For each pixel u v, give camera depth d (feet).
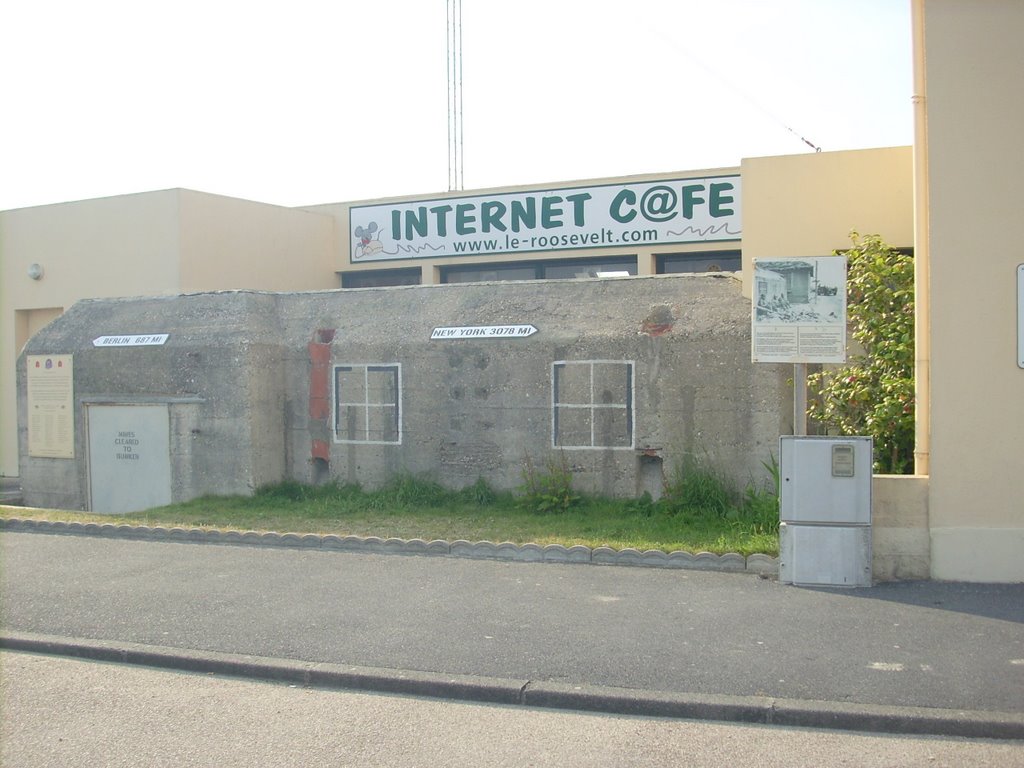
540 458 40.45
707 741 17.56
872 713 17.97
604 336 39.55
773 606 25.08
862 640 22.17
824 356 27.66
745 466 37.24
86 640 23.59
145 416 46.80
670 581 27.86
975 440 27.43
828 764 16.47
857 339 33.14
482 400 41.50
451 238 67.31
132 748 17.76
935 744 17.30
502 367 41.14
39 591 28.07
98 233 64.95
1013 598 25.67
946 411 27.63
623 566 29.89
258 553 32.81
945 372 27.63
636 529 34.12
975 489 27.45
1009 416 27.25
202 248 62.69
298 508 41.06
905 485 27.78
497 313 42.78
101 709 19.81
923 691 18.98
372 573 29.48
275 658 21.91
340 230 71.36
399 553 32.32
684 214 60.80
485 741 17.76
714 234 60.13
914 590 26.63
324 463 45.24
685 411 38.11
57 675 22.04
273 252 67.26
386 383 43.42
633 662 20.93
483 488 40.81
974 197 27.40
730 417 37.47
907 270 32.71
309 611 25.44
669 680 19.84
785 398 36.86
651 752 17.10
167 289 61.93
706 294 40.11
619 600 25.84
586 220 63.26
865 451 27.02
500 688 19.75
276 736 18.21
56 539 36.09
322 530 35.53
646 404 38.75
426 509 39.73
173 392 46.03
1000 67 27.20
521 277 66.54
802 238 40.98
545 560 30.76
